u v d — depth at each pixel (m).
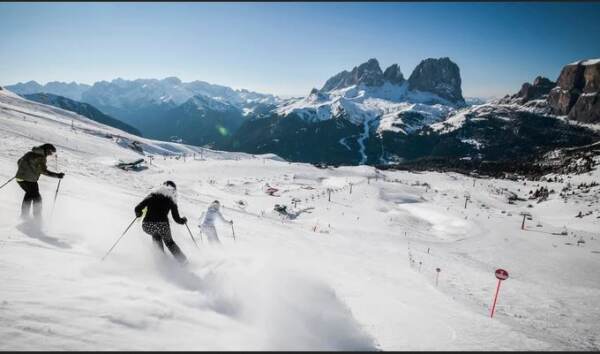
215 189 89.25
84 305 4.20
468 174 198.50
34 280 4.84
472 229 65.44
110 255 6.94
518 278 34.00
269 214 62.75
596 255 46.81
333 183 117.56
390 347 4.68
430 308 7.81
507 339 5.54
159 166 119.62
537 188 144.88
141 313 4.16
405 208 88.94
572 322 15.54
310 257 14.62
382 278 13.99
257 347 3.78
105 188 20.89
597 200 102.75
